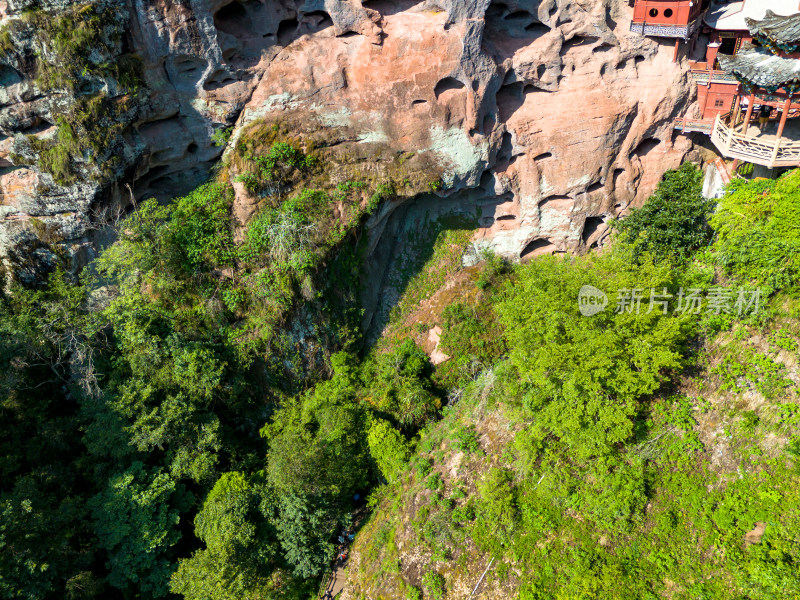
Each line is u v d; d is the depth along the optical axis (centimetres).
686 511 2080
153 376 2612
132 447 2502
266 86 2659
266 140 2712
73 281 2767
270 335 2756
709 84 2788
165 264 2644
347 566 2489
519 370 2364
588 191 3034
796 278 2095
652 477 2152
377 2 2605
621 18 2733
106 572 2481
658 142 3002
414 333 3131
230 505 2392
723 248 2262
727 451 2106
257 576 2306
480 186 3050
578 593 2023
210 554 2264
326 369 2989
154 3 2345
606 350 2012
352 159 2791
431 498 2405
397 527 2431
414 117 2716
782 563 1834
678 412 2205
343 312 2967
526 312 2248
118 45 2359
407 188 2848
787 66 2194
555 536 2172
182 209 2702
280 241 2667
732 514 2006
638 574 2017
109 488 2455
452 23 2530
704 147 3000
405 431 2841
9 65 2278
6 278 2711
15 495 2284
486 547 2219
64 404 2852
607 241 3178
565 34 2705
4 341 2533
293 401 2866
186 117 2689
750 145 2450
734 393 2166
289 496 2406
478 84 2659
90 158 2472
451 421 2672
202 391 2611
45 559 2180
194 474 2506
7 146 2436
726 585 1919
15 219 2594
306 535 2398
